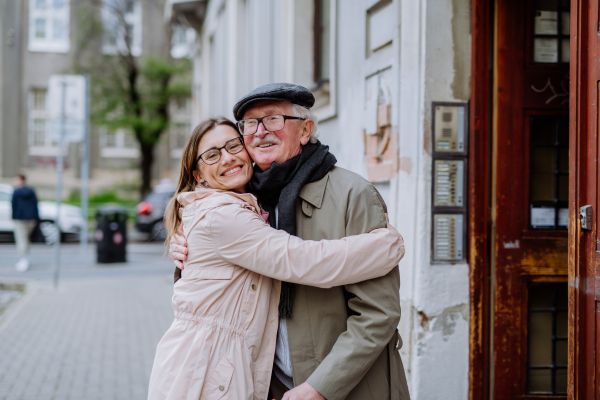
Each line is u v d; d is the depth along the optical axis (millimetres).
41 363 4625
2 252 12641
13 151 25984
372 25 3857
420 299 2967
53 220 14555
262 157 1864
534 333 3027
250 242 1686
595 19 1952
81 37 22734
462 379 2992
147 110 22969
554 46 3031
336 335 1779
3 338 5406
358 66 4141
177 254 1801
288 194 1811
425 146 2986
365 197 1807
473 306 2979
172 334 1746
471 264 2982
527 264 2992
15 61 26016
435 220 2982
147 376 4328
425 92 2977
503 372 2988
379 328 1686
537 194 3039
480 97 2979
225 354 1682
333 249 1669
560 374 3033
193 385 1644
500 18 2982
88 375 4340
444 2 2979
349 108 4387
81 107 8367
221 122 1907
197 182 1946
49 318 6234
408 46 3148
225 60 11578
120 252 11062
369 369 1790
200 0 14867
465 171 3008
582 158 2018
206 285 1729
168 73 22469
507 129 2994
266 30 7633
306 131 1919
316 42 6141
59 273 9633
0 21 25969
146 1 26703
